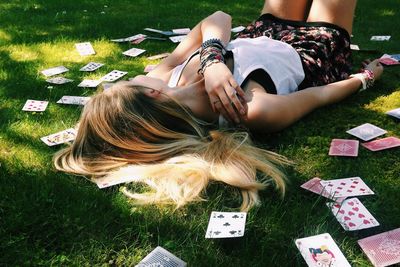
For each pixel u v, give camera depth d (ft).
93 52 12.87
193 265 5.67
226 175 7.02
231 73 8.06
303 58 9.20
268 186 7.05
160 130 7.66
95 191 7.04
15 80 11.13
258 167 7.28
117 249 6.00
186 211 6.62
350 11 9.83
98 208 6.67
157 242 6.08
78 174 7.47
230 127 8.15
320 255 5.61
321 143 8.01
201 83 8.14
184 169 7.16
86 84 10.82
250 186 6.88
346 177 7.18
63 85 10.89
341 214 6.32
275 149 7.96
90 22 15.61
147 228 6.27
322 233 6.04
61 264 5.76
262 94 7.90
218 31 9.26
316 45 9.41
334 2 9.73
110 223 6.40
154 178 7.20
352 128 8.43
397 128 8.45
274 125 7.94
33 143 8.39
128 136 7.54
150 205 6.73
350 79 9.45
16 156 7.95
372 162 7.48
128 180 7.20
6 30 14.97
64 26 15.30
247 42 8.93
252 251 5.88
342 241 5.92
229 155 7.36
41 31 14.84
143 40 13.78
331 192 6.72
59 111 9.60
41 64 12.17
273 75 8.38
